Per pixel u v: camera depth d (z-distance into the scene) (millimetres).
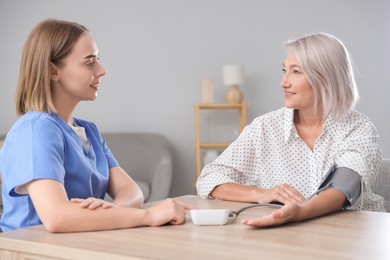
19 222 1461
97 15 5230
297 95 1759
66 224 1236
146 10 5156
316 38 1736
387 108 4719
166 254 1034
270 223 1287
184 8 5094
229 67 4746
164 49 5145
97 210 1264
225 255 1026
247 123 5020
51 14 5273
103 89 5250
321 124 1842
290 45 1762
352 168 1661
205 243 1123
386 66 4711
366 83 4750
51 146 1375
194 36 5090
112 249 1076
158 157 4840
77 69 1482
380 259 1009
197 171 4809
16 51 5328
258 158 1921
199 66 5094
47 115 1452
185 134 5145
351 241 1150
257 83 4980
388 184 2059
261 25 4957
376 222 1367
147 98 5191
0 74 5367
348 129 1786
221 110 5102
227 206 1634
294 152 1865
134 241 1145
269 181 1901
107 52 5234
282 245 1108
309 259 1004
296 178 1853
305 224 1335
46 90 1469
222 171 1892
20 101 1498
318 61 1715
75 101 1555
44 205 1273
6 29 5344
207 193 1797
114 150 4930
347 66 1756
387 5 4691
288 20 4902
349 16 4770
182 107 5141
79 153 1515
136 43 5191
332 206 1488
